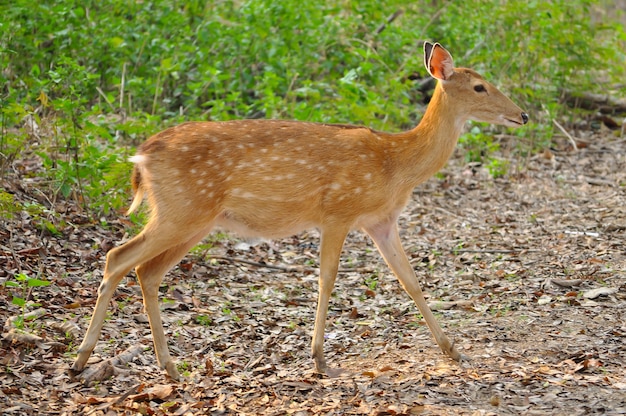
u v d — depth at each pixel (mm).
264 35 18922
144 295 9242
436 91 9938
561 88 21484
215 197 9258
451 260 13516
